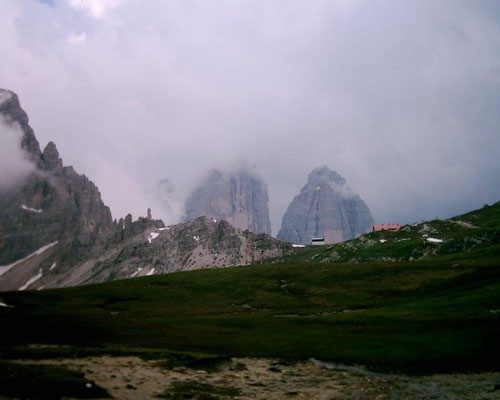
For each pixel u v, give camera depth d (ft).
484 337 177.58
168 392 101.65
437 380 124.77
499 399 100.32
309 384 119.96
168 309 440.45
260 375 132.46
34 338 207.92
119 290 570.05
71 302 502.79
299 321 282.77
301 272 574.97
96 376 114.93
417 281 443.32
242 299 475.31
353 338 200.95
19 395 85.05
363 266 554.05
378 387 116.06
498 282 360.69
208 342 202.49
